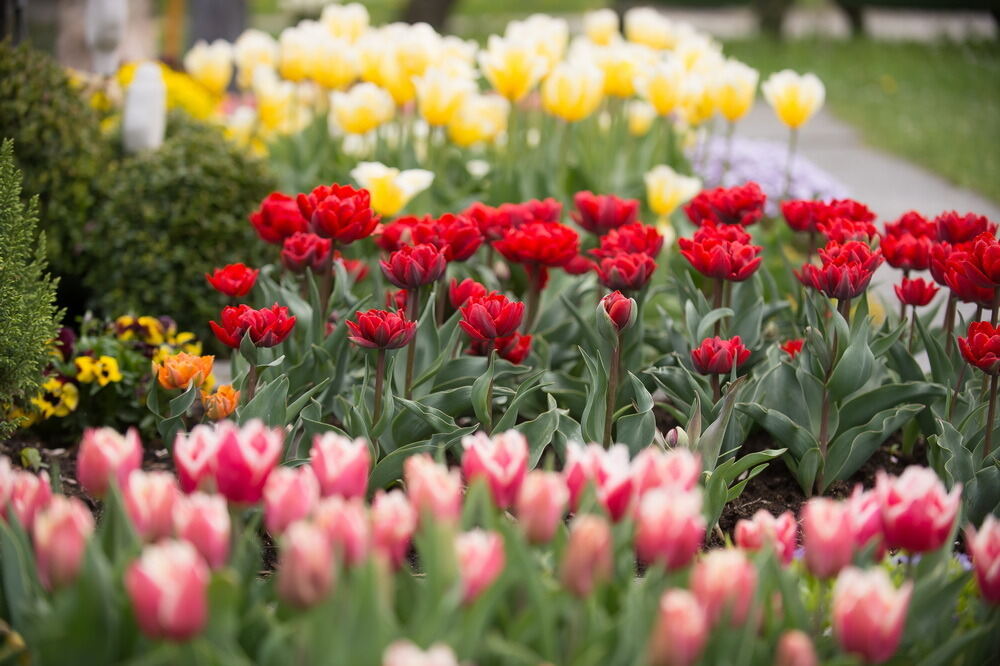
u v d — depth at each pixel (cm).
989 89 1889
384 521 241
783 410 440
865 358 417
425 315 439
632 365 462
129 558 242
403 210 670
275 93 789
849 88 1931
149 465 488
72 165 627
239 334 390
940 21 3162
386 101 724
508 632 240
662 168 593
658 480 260
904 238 444
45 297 438
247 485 253
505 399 447
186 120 775
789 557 281
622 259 422
